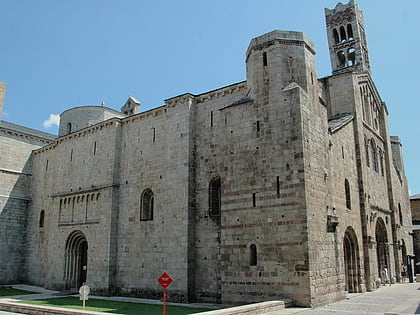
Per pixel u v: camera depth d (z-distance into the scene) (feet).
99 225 132.57
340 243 103.86
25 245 173.27
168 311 86.22
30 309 83.20
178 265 108.47
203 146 115.14
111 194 131.34
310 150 89.61
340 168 112.98
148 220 120.98
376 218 136.56
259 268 85.76
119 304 101.76
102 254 128.16
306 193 83.61
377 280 125.39
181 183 114.11
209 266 104.99
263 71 97.40
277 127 91.04
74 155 154.20
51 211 158.40
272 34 98.27
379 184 147.84
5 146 175.01
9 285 162.61
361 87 145.59
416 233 207.41
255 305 69.72
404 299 94.48
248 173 93.25
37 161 180.86
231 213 93.76
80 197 144.56
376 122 160.76
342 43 175.52
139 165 129.29
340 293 92.32
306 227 81.25
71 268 143.33
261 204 89.10
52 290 143.84
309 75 98.22
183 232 109.70
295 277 80.28
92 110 183.83
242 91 110.52
